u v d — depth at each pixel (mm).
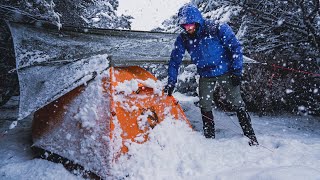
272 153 2645
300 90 4469
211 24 3074
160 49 3992
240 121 3094
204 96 3328
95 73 2631
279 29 4461
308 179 1884
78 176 2414
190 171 2395
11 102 5594
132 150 2430
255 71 4605
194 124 4191
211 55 3107
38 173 2500
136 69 3105
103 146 2344
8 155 2932
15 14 3600
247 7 4070
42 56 3248
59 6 5801
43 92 2637
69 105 2709
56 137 2719
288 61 4453
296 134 3477
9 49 4078
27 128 3977
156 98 2947
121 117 2482
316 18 4035
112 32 4273
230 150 2812
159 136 2686
